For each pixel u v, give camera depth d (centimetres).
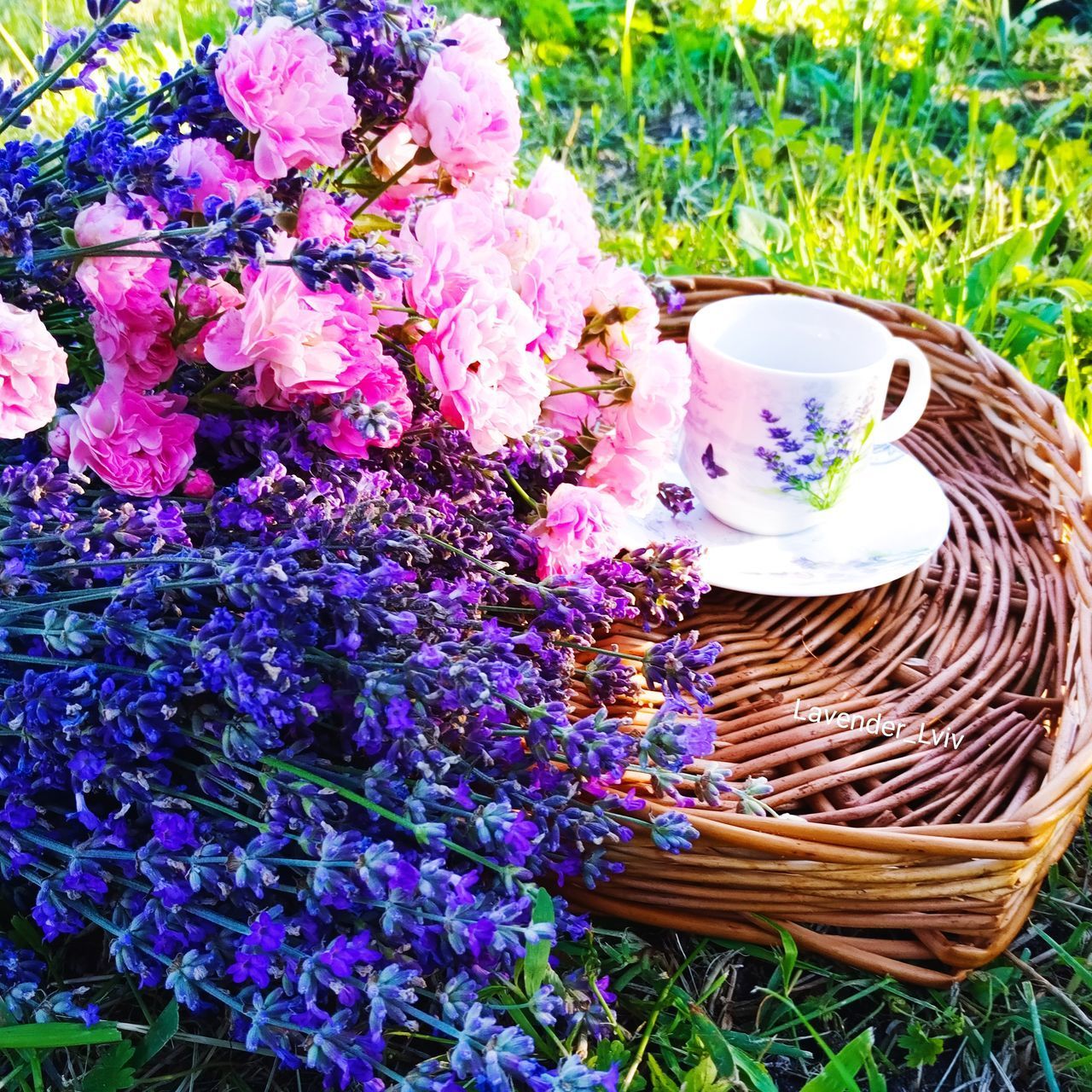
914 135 139
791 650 80
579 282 76
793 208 128
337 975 61
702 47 163
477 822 64
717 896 70
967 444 93
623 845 69
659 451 78
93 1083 65
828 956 71
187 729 64
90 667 62
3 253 66
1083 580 80
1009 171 143
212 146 68
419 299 70
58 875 63
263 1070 69
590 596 70
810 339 86
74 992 64
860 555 81
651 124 153
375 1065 61
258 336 67
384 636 65
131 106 69
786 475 81
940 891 69
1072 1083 71
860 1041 66
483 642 66
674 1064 68
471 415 70
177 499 70
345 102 67
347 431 70
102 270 66
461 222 71
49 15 137
